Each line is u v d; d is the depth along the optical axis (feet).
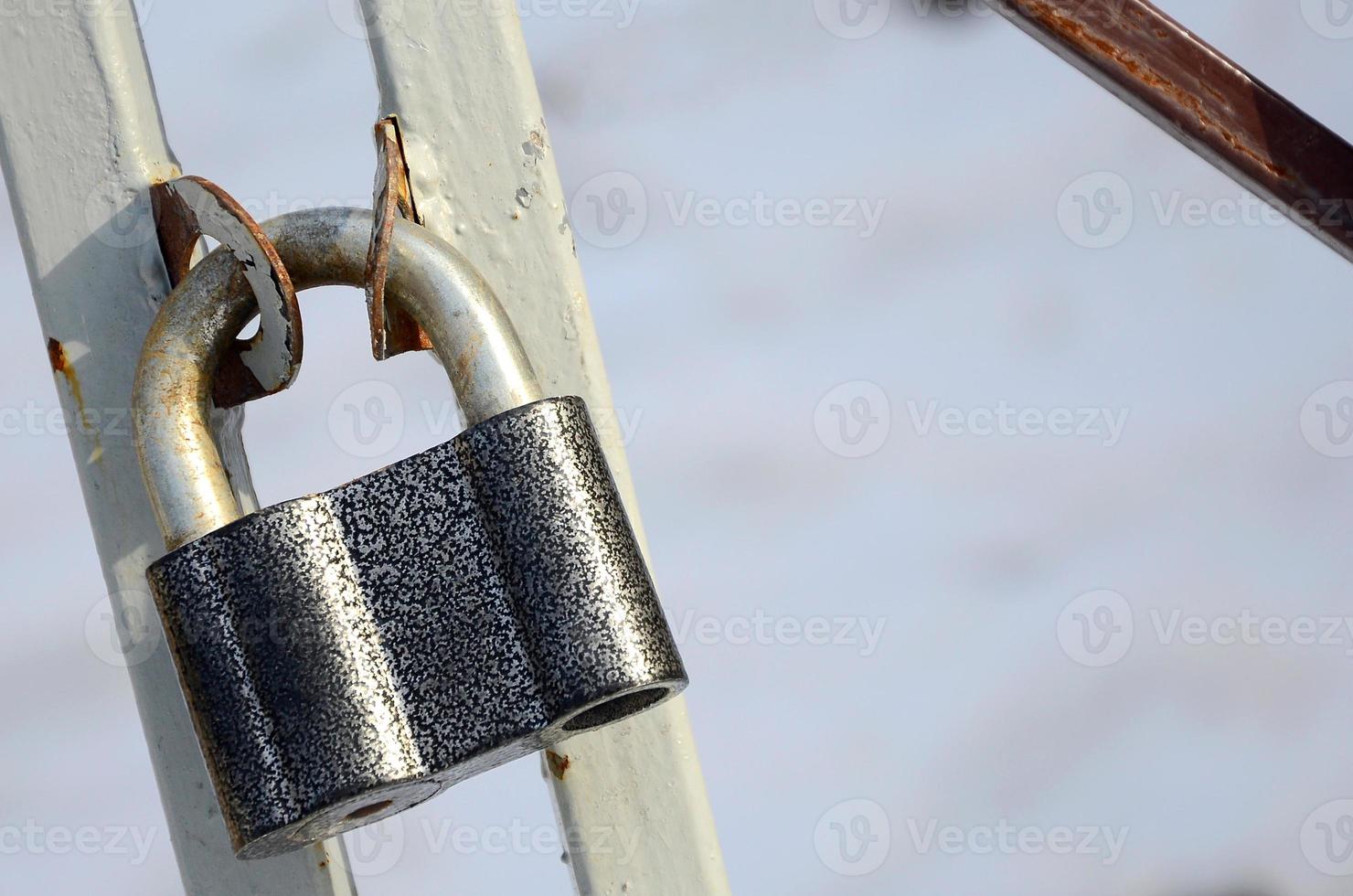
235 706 2.50
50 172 3.03
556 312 3.19
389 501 2.58
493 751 2.53
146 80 3.09
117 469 3.08
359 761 2.48
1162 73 3.37
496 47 3.13
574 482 2.56
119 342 3.05
